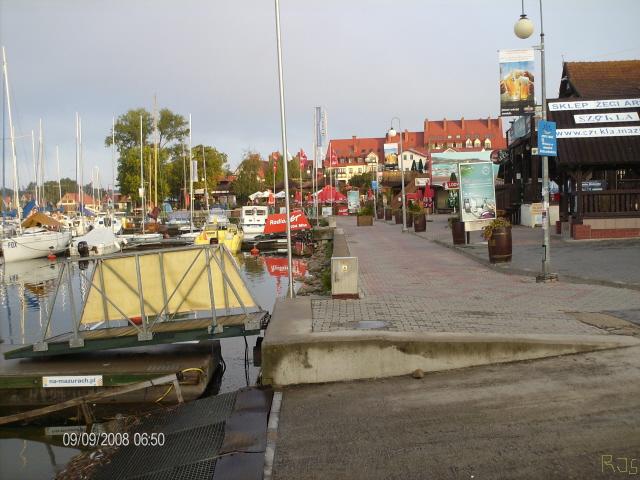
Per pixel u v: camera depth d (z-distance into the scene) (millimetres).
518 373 7480
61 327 16719
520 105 16828
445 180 56281
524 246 22203
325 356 8094
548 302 11422
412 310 10742
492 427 5992
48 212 68750
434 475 5215
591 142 23609
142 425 8203
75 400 8766
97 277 10641
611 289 12656
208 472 6062
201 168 85750
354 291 12062
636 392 6461
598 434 5566
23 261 40438
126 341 10062
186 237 48656
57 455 7785
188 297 10664
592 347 7969
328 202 68250
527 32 14672
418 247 25781
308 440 6289
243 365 11398
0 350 11773
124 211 96938
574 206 27281
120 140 91625
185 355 10227
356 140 131375
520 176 35938
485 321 9656
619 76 33031
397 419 6512
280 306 11117
